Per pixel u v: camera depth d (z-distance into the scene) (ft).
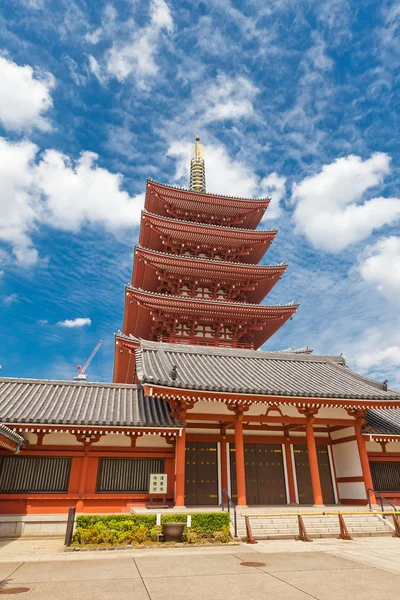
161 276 105.81
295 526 50.93
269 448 69.31
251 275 107.86
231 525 49.03
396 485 67.77
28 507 54.39
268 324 107.45
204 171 147.23
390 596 23.03
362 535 50.65
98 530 42.78
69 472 57.41
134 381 100.99
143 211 105.09
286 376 72.84
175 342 99.96
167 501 58.29
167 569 30.12
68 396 65.92
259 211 121.70
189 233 110.52
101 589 24.27
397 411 81.00
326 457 71.82
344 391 64.69
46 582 26.07
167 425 56.44
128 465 59.77
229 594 23.27
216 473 64.64
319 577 27.66
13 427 52.70
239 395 57.26
